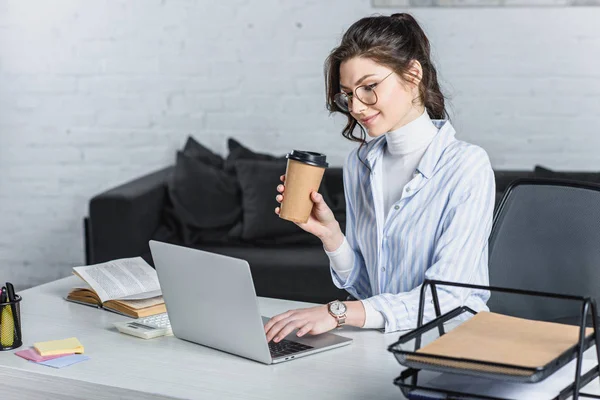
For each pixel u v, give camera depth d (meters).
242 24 4.18
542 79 3.86
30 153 4.50
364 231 1.89
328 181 3.90
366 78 1.63
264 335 1.50
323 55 4.11
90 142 4.43
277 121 4.21
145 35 4.29
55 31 4.38
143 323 1.77
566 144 3.88
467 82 3.93
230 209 3.84
